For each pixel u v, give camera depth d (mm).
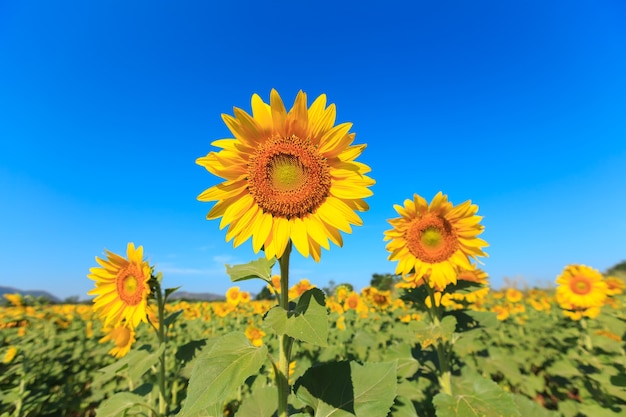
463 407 457
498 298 2184
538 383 828
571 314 1009
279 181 373
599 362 748
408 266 630
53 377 996
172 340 1374
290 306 404
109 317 627
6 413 771
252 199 375
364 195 363
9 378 859
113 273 653
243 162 377
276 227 364
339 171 374
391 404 314
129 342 862
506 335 1354
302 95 360
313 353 1112
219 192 367
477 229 622
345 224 362
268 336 1196
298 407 499
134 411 514
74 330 1583
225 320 1723
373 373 339
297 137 380
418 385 703
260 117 368
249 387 777
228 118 362
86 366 1118
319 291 298
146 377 949
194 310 1983
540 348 1073
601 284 979
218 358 275
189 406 251
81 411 839
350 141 371
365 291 1581
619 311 1096
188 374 535
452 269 609
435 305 593
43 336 1393
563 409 566
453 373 615
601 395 622
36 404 776
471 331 566
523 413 514
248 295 1778
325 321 272
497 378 899
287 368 328
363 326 1458
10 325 1382
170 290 589
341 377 340
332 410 320
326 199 375
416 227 635
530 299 1978
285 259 355
